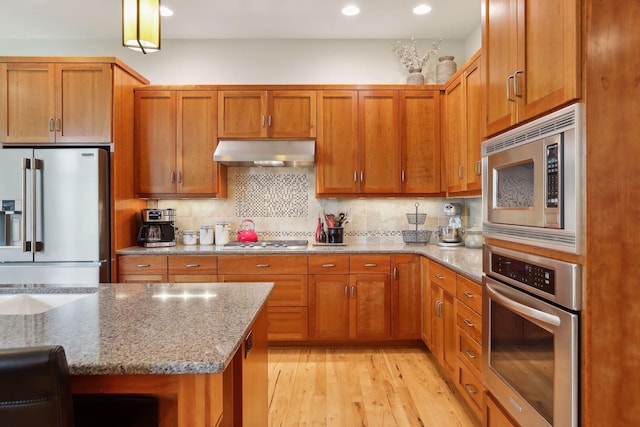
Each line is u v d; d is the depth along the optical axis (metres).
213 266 3.27
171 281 3.27
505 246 1.57
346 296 3.28
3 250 3.02
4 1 3.13
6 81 3.21
